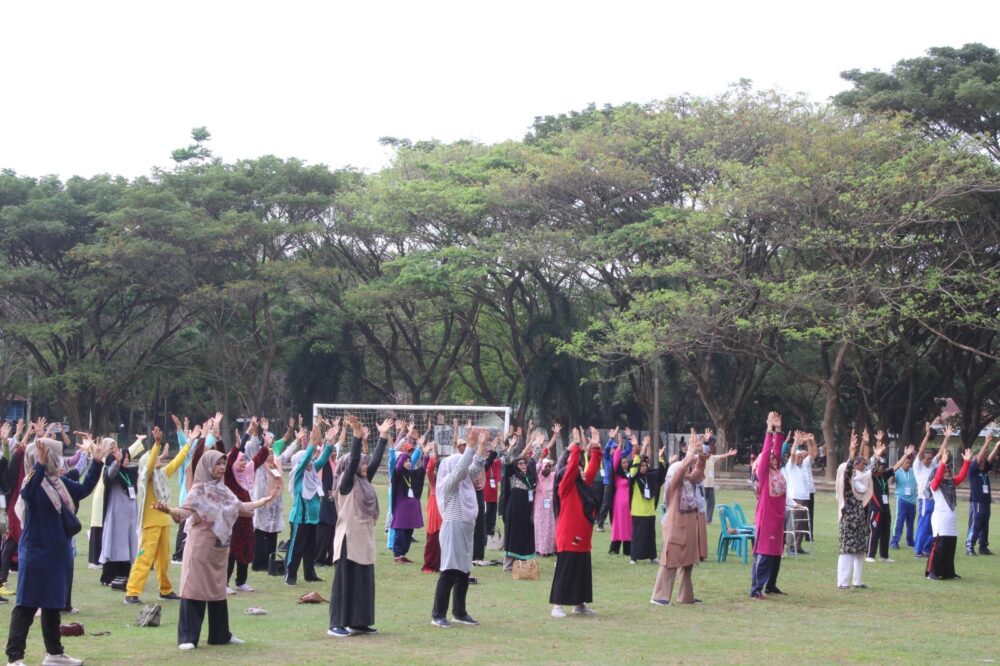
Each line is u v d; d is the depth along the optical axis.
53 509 9.30
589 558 12.56
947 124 39.84
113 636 10.81
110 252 46.44
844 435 46.94
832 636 11.34
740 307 37.19
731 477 42.62
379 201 46.88
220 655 9.84
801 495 19.17
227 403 52.84
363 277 52.06
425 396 61.81
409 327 55.31
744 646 10.65
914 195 34.81
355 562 11.05
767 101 40.88
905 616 12.83
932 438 52.72
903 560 18.44
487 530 19.03
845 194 34.69
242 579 13.95
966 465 18.55
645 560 17.91
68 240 51.06
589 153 42.59
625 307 44.41
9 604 12.56
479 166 46.91
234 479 13.14
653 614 12.70
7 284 48.47
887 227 36.03
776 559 14.16
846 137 35.88
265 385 52.00
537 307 51.12
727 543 17.98
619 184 41.59
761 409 55.97
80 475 15.64
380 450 11.19
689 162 40.97
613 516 18.83
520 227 44.91
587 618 12.34
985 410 53.44
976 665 9.85
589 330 41.97
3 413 55.56
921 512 18.94
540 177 42.53
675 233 37.72
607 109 53.22
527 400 49.06
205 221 47.56
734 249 37.41
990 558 18.97
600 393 51.56
